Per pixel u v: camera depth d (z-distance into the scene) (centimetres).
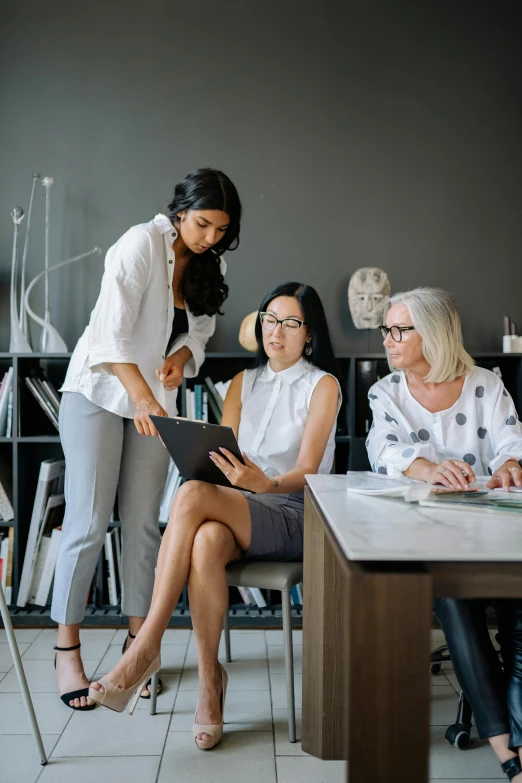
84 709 208
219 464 173
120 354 209
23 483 310
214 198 218
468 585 93
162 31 337
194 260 239
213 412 310
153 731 194
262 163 335
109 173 334
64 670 216
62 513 319
